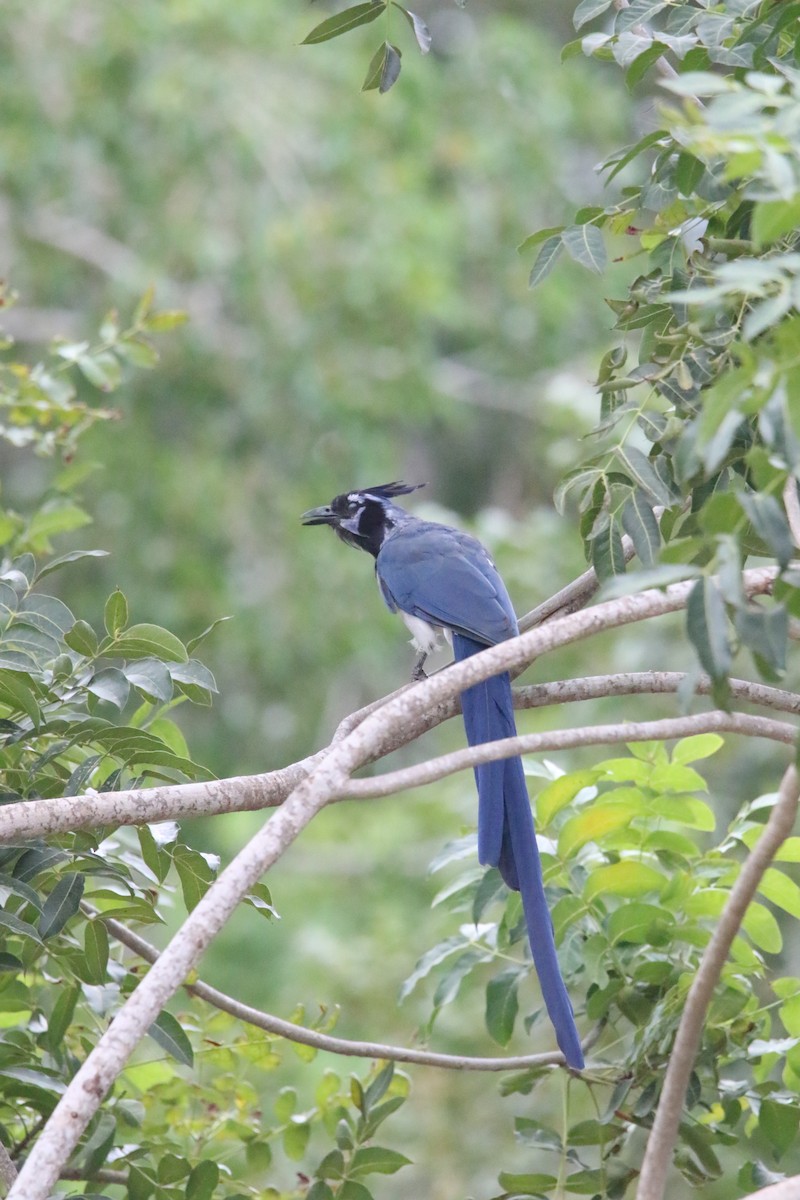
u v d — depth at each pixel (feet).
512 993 24.95
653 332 23.06
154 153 77.00
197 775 21.98
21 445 33.68
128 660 21.84
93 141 76.18
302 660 80.23
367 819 71.67
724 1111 24.62
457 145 82.58
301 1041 24.57
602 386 22.27
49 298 81.87
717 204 21.97
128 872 22.58
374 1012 53.98
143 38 76.28
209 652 77.51
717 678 14.44
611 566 20.86
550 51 87.45
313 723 81.97
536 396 90.27
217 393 78.33
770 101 14.47
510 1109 47.65
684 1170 23.32
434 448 104.73
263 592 78.54
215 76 76.69
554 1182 23.71
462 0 24.89
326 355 76.79
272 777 21.31
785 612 14.53
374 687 93.20
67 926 23.76
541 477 101.91
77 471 32.99
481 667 18.38
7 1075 23.35
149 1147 25.35
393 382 78.18
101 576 76.48
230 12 77.30
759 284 14.84
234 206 78.02
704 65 21.93
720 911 23.93
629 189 24.34
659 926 23.73
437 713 26.76
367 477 78.28
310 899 69.56
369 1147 24.29
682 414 21.25
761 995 45.24
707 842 50.01
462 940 26.18
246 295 76.95
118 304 75.92
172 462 76.89
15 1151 24.00
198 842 82.23
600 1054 25.11
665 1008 23.08
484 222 84.17
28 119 74.84
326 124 78.84
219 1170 24.09
